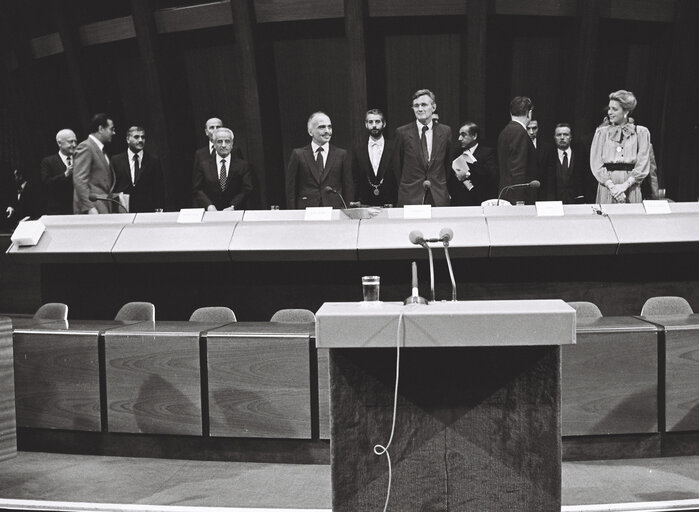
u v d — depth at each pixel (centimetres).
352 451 206
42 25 885
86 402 349
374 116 598
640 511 270
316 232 467
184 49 848
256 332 337
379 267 478
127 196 578
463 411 205
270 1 787
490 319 188
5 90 879
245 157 872
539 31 799
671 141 786
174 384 339
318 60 828
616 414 327
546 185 652
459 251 450
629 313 471
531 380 202
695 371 325
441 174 536
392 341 190
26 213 760
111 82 880
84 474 329
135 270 507
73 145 660
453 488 206
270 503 289
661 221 457
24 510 286
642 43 807
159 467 338
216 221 489
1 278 600
